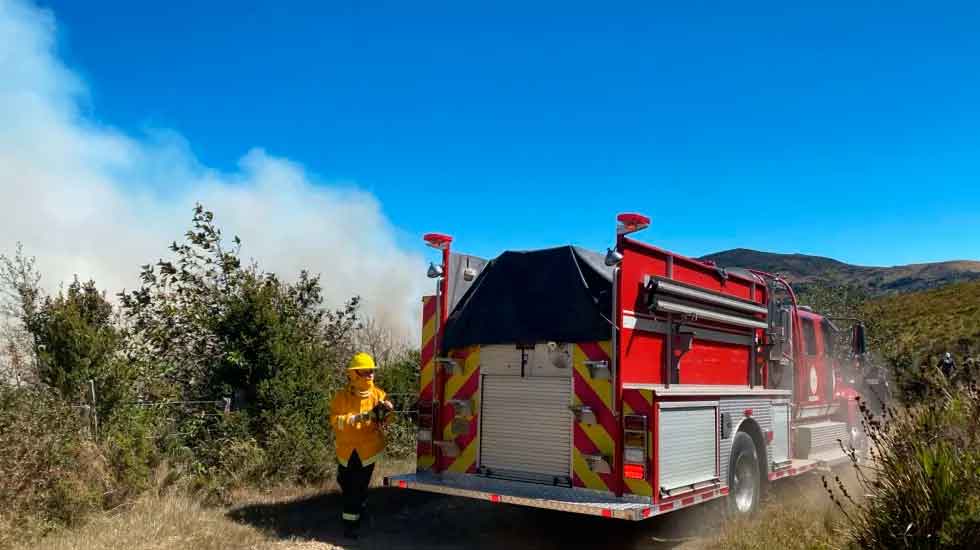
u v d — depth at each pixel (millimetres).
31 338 8211
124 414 7965
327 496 8547
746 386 8773
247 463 8445
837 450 10625
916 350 21188
